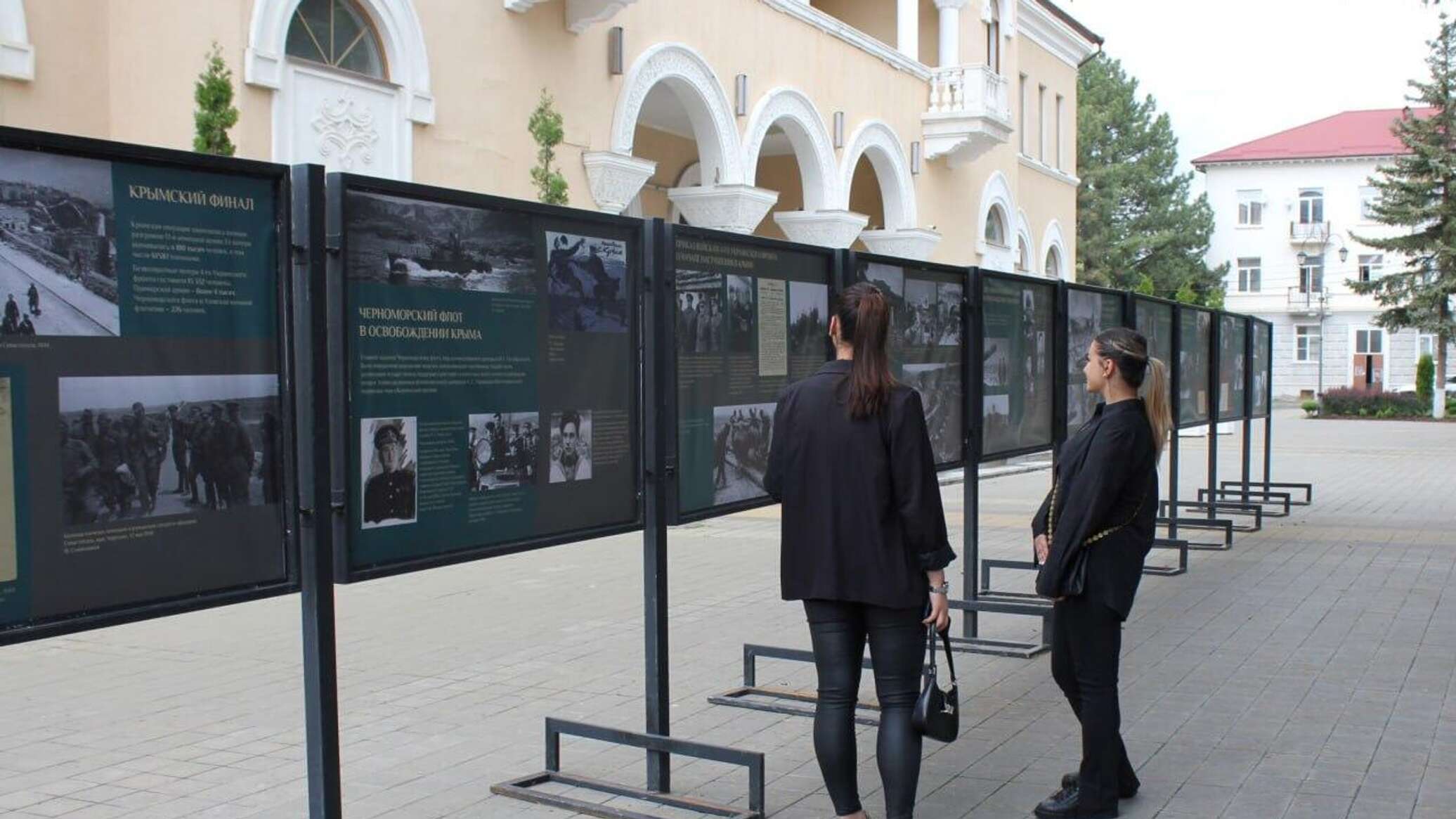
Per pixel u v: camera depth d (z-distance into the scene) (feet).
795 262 19.92
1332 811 15.88
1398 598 30.86
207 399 11.47
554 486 15.35
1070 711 20.83
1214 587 32.48
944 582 14.33
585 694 22.26
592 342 15.93
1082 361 32.12
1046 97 96.94
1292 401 204.13
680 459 17.28
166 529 11.18
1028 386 28.66
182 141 31.04
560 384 15.44
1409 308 154.30
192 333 11.32
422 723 20.49
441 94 37.81
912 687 14.25
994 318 26.86
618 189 45.34
